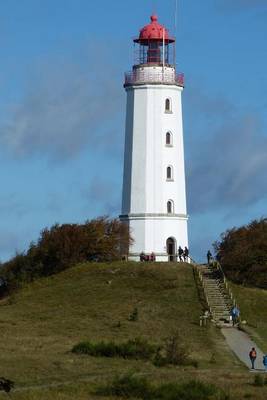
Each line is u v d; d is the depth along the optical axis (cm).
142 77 11750
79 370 6850
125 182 11769
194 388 6138
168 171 11688
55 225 11631
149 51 11919
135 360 7481
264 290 10631
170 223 11612
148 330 8838
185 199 11800
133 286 10338
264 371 7225
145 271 10694
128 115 11825
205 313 9462
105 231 11531
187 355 7556
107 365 7150
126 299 9931
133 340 7919
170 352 7469
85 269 10925
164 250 11588
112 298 9994
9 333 8500
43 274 11256
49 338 8294
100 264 11012
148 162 11656
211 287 10294
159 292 10125
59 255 11281
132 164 11700
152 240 11588
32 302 10069
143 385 6116
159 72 11738
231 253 11075
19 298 10338
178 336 8012
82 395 5962
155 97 11719
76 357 7406
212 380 6644
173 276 10550
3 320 9194
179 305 9738
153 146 11662
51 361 7144
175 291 10119
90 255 11369
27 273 11319
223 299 9975
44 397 5775
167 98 11756
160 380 6494
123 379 6228
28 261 11406
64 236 11381
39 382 6325
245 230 11469
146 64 11794
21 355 7331
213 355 7775
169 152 11694
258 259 10950
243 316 9631
